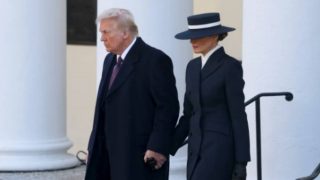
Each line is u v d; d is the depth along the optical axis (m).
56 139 40.47
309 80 26.89
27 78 39.62
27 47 39.56
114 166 24.64
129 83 24.53
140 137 24.55
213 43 24.12
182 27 33.59
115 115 24.62
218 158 23.59
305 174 26.97
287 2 27.05
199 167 23.78
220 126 23.75
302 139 26.95
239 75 23.72
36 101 39.78
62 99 40.91
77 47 54.28
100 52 35.44
